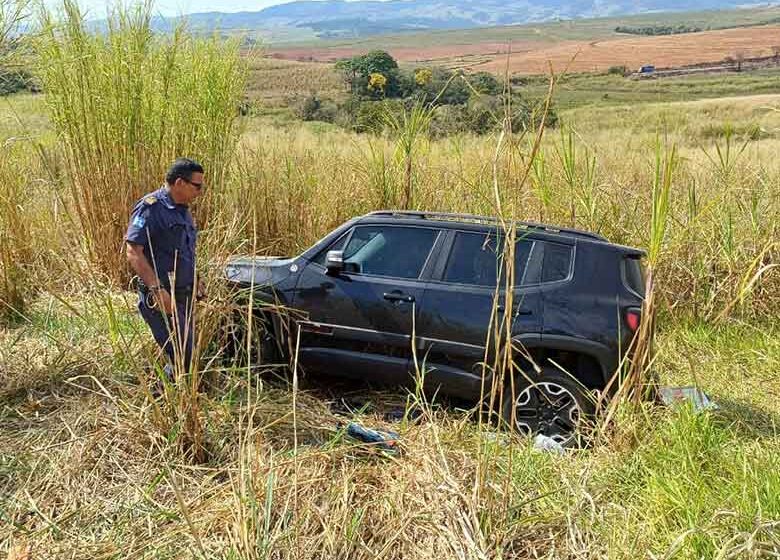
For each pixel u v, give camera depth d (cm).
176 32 777
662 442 441
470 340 506
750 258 760
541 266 508
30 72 652
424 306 519
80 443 427
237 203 812
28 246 708
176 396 434
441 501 368
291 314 553
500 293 504
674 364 659
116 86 736
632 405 459
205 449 425
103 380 509
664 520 372
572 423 490
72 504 376
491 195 826
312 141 1204
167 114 766
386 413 527
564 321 490
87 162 741
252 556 307
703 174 1017
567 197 834
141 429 432
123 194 737
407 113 888
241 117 845
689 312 759
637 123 2042
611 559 346
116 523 363
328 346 551
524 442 474
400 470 420
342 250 558
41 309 657
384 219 557
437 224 539
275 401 509
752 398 588
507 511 361
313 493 380
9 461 409
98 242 749
